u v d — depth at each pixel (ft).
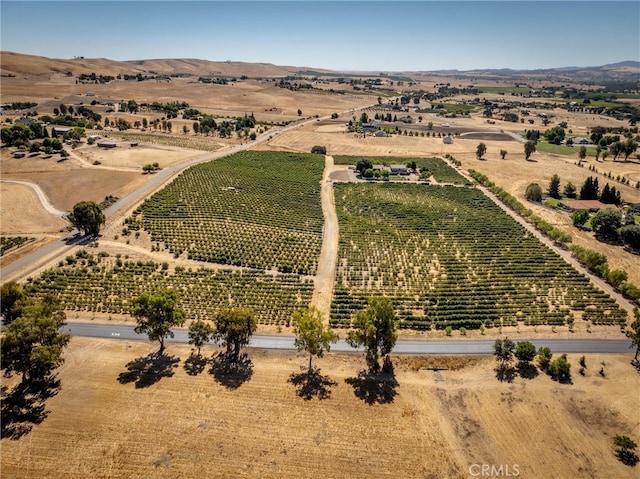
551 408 258.78
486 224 561.84
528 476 216.33
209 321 343.05
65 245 452.76
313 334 270.87
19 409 243.81
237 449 224.12
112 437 228.02
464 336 334.03
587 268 447.01
